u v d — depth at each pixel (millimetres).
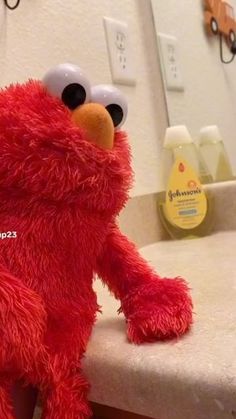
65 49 659
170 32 930
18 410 325
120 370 338
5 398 307
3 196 328
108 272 411
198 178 827
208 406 296
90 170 318
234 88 885
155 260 691
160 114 894
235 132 882
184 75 929
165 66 909
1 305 293
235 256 660
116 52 782
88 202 333
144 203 807
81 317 354
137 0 865
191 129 911
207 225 826
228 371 293
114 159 331
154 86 886
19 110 316
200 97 909
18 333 291
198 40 935
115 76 773
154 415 328
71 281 348
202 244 770
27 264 323
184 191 806
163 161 824
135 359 335
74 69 335
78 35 690
